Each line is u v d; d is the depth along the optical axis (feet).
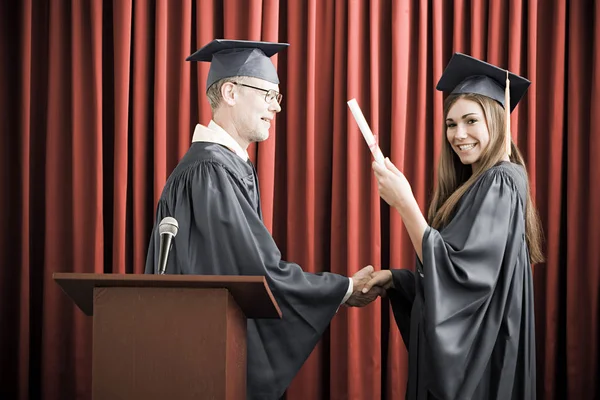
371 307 12.67
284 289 8.87
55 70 13.01
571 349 12.69
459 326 8.11
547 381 12.73
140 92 12.99
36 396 12.91
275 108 9.88
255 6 12.92
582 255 12.94
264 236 8.96
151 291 6.13
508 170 8.79
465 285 8.09
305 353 9.02
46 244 12.76
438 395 8.06
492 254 8.23
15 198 12.77
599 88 12.91
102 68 13.20
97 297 6.14
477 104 9.21
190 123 13.20
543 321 13.03
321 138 13.34
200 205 8.91
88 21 13.07
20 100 12.73
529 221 9.32
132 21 13.16
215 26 13.37
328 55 13.41
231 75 9.70
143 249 12.82
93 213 12.69
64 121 13.02
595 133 12.87
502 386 8.30
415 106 13.32
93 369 6.06
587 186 13.08
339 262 12.96
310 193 12.85
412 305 9.71
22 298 12.44
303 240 12.95
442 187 9.62
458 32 13.41
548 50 13.46
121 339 6.08
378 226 12.87
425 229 8.30
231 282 5.92
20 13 12.85
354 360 12.51
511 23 13.19
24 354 12.38
